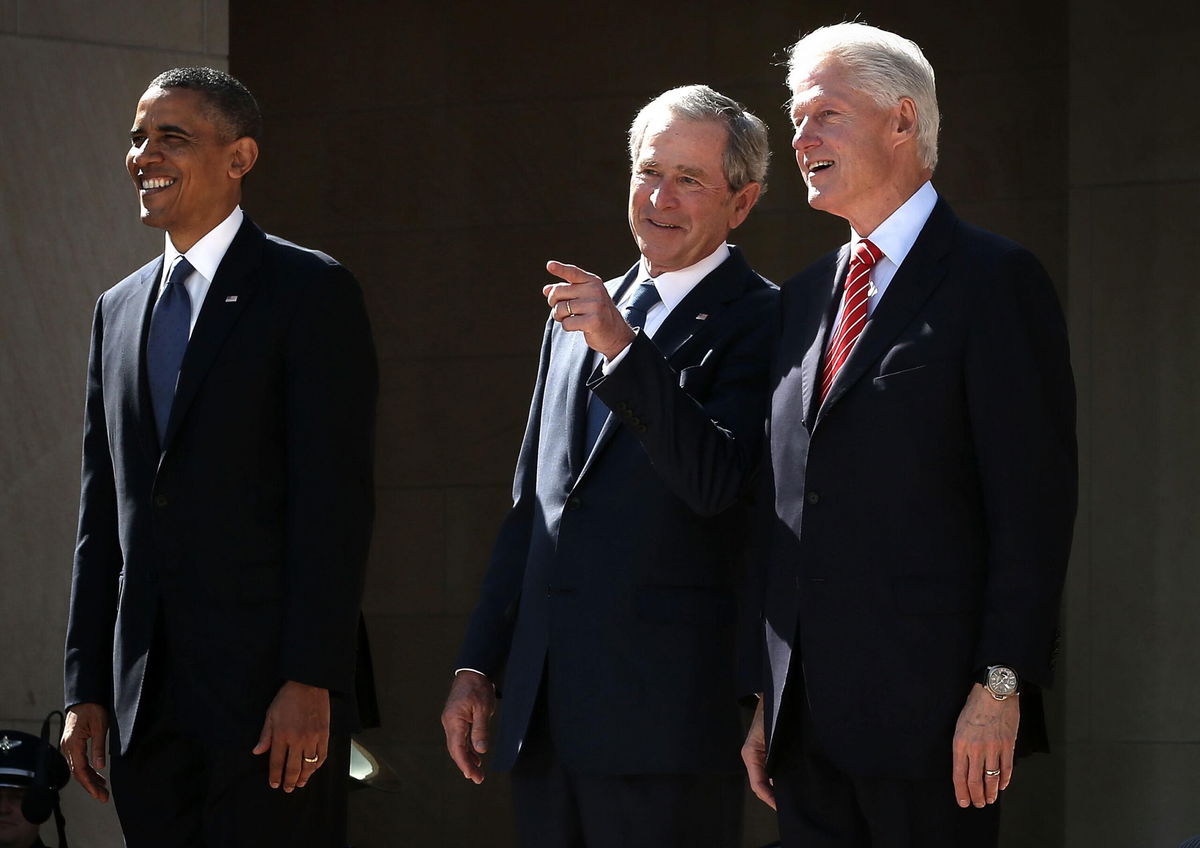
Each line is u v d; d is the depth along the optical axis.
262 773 12.40
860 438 10.55
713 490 11.38
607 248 27.66
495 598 12.94
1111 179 23.91
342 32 28.53
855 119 10.92
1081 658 23.69
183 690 12.42
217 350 12.44
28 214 18.31
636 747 11.63
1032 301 10.52
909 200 11.05
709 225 12.57
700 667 11.81
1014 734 10.02
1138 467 23.58
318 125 28.62
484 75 28.17
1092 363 23.83
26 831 15.70
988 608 10.18
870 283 11.02
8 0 18.39
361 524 12.59
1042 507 10.20
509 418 27.94
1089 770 23.62
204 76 12.81
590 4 27.78
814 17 26.94
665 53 27.48
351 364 12.72
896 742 10.34
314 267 12.82
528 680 12.13
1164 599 23.39
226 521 12.37
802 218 26.94
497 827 27.45
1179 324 23.50
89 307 18.47
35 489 18.19
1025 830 24.53
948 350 10.43
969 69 26.02
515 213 28.02
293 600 12.30
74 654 13.09
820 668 10.56
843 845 10.84
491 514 27.97
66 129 18.50
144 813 12.71
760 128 12.89
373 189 28.47
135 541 12.62
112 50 18.72
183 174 12.57
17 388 18.17
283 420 12.62
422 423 28.28
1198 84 23.58
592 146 27.75
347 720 12.95
